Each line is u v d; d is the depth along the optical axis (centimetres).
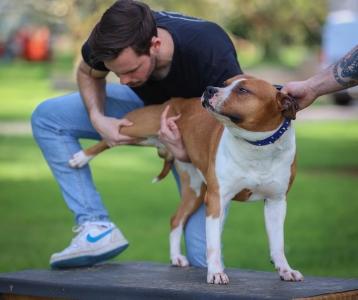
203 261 587
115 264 595
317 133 2069
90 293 489
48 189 1355
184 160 568
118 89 623
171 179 1452
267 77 3425
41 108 613
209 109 479
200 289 465
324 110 2738
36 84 3700
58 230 1027
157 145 598
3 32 5403
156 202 1209
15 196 1288
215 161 503
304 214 1101
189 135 552
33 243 948
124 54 523
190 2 3008
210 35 562
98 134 624
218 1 3356
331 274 777
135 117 591
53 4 3083
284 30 4475
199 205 594
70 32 3256
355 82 487
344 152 1730
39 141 613
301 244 918
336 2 2542
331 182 1365
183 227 600
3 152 1777
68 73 3997
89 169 615
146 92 599
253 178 495
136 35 521
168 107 579
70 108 610
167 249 902
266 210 516
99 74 591
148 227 1029
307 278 512
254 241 945
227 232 1004
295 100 482
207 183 507
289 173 500
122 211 1137
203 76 561
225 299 443
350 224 1029
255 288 468
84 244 576
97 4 2823
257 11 4216
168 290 462
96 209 598
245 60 5116
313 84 490
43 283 507
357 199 1205
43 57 5269
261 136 479
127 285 483
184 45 556
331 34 2539
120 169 1566
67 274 544
